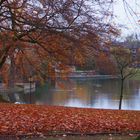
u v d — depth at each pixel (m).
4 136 10.73
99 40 15.82
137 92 66.44
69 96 62.41
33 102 53.69
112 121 13.81
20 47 16.86
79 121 13.29
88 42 15.44
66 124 12.60
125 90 70.62
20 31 15.52
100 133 11.82
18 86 59.12
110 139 11.05
